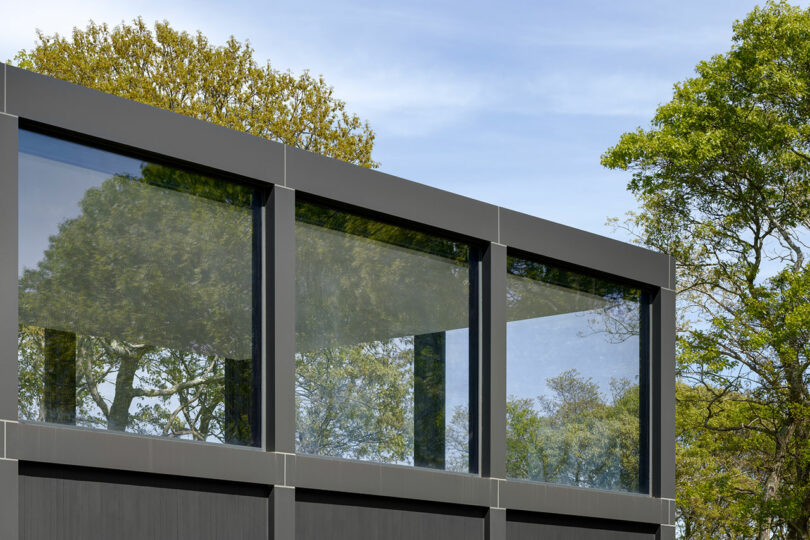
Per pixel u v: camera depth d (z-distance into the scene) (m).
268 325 8.73
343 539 9.04
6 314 7.06
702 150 24.86
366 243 9.78
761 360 25.19
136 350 7.96
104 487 7.52
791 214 26.53
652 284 12.52
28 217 7.50
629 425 12.15
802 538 26.12
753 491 26.25
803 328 22.77
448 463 10.15
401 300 10.00
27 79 7.43
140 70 30.78
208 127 8.51
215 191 8.69
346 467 9.00
